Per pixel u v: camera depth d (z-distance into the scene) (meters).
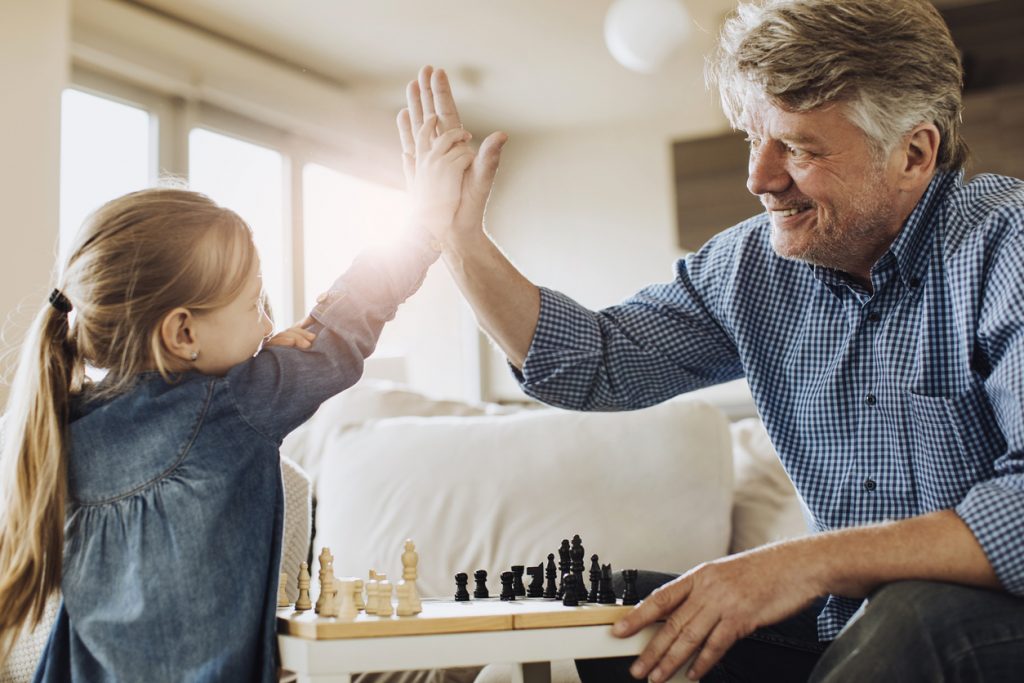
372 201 5.29
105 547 1.00
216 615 0.96
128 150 4.02
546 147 5.93
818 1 1.20
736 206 3.79
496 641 0.95
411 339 5.85
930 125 1.20
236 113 4.51
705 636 0.99
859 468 1.27
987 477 1.17
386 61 4.76
